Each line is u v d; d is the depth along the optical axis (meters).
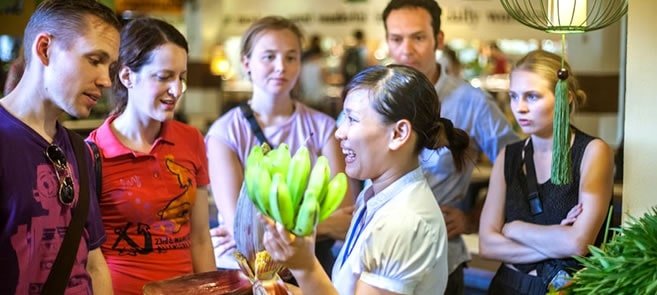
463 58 9.90
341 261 2.27
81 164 2.32
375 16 8.74
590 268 2.21
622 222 2.79
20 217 2.11
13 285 2.10
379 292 2.07
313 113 3.42
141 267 2.70
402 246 2.07
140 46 2.71
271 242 1.88
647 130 2.72
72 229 2.23
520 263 2.85
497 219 2.96
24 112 2.19
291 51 3.30
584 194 2.74
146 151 2.77
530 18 2.59
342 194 1.92
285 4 9.12
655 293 2.03
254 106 3.38
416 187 2.17
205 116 10.20
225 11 9.40
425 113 2.17
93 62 2.19
